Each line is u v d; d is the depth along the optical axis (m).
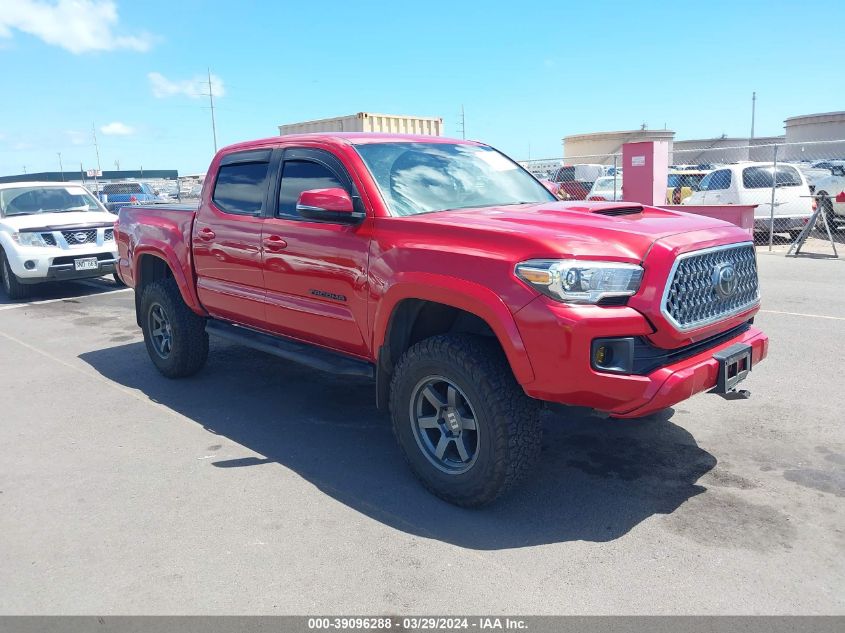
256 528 3.53
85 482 4.13
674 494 3.77
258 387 5.91
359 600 2.91
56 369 6.70
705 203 15.17
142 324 6.38
